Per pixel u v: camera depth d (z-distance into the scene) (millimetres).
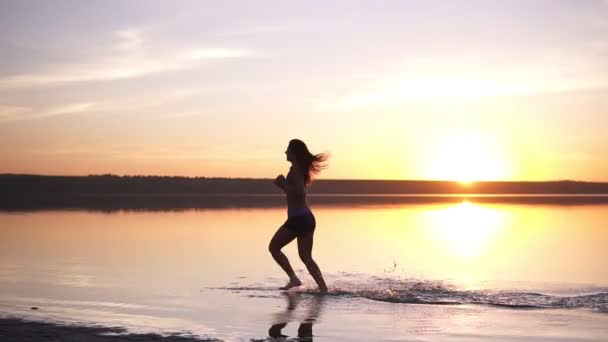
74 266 8805
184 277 8016
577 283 7668
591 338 4988
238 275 8219
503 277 8125
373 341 4863
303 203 7617
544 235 13211
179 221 16281
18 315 5691
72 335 4883
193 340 4773
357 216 18703
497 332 5176
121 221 16188
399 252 10578
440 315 5836
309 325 5391
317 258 9906
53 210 21031
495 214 20031
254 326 5332
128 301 6438
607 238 12609
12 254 9992
